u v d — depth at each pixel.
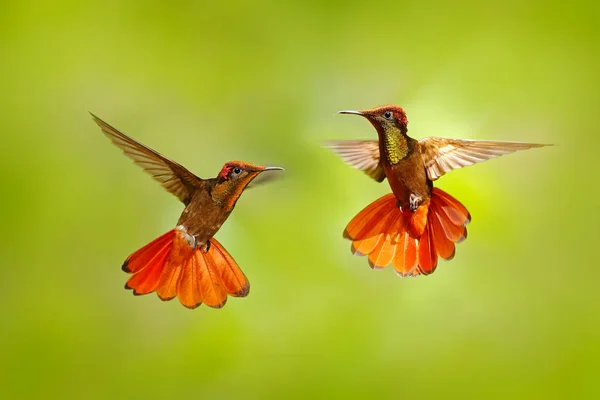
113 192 2.84
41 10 2.84
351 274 2.77
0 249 2.82
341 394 2.79
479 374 2.80
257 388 2.79
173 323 2.82
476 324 2.80
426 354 2.79
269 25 2.85
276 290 2.77
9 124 2.84
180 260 2.53
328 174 2.77
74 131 2.85
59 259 2.83
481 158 2.57
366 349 2.79
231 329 2.79
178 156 2.84
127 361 2.83
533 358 2.82
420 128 2.79
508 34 2.84
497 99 2.82
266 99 2.83
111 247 2.83
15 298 2.83
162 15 2.85
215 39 2.85
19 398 2.82
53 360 2.82
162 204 2.84
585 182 2.84
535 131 2.84
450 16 2.84
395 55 2.83
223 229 2.76
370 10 2.84
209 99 2.84
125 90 2.85
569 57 2.85
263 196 2.77
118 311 2.83
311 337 2.78
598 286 2.83
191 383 2.80
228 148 2.83
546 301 2.82
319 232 2.77
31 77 2.85
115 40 2.85
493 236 2.75
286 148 2.81
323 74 2.84
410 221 2.55
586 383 2.83
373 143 2.61
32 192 2.83
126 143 2.55
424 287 2.79
